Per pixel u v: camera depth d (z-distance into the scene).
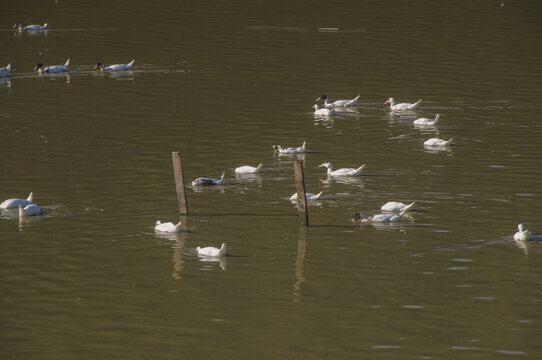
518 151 41.41
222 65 64.31
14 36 75.94
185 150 42.00
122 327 22.16
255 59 66.44
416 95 55.44
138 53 68.81
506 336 21.50
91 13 86.94
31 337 21.52
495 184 35.62
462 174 37.34
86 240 28.91
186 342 21.28
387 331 21.81
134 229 30.12
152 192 34.75
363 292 24.41
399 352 20.64
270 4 91.75
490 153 41.12
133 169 38.28
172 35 76.06
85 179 36.53
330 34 76.25
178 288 24.81
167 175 37.44
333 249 28.00
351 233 29.59
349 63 65.06
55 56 67.88
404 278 25.41
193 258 27.27
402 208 31.84
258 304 23.62
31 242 28.58
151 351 20.77
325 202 33.44
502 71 62.03
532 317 22.62
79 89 56.56
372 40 73.56
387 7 89.69
